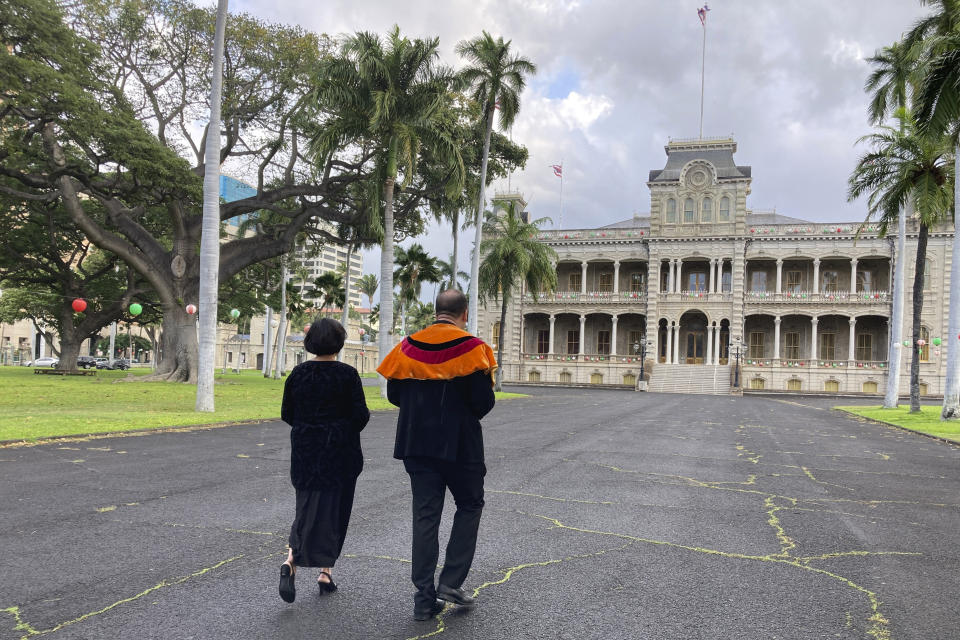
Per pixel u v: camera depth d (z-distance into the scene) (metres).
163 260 33.00
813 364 54.44
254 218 39.75
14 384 28.14
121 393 23.94
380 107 23.56
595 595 4.35
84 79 26.03
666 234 58.34
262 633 3.59
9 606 3.90
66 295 42.28
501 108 30.81
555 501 7.42
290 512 6.46
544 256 39.06
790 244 55.69
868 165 26.27
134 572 4.58
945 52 16.91
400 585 4.46
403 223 36.84
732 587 4.57
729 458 11.64
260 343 104.56
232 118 32.28
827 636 3.74
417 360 3.97
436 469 3.94
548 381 60.84
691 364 59.06
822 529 6.40
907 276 52.88
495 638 3.60
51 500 6.75
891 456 12.80
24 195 28.88
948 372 22.38
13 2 22.75
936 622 3.99
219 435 12.95
